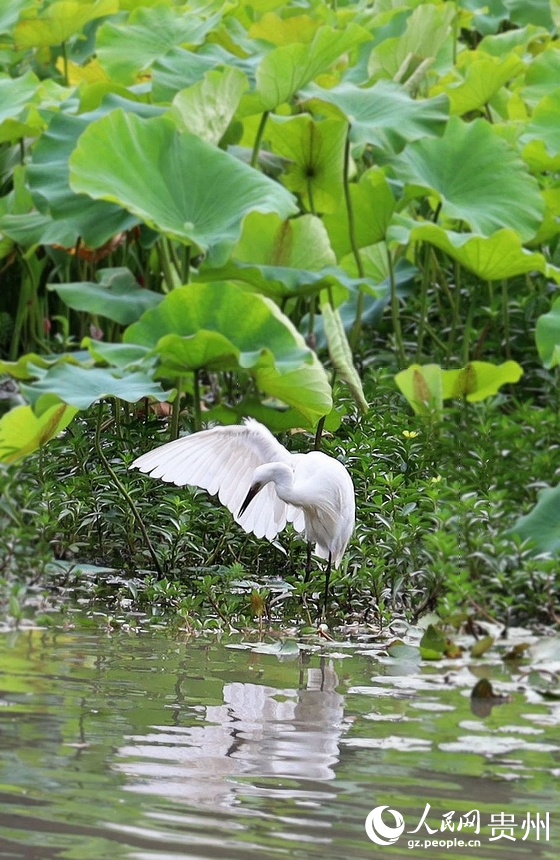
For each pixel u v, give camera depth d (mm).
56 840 4730
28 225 14492
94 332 15383
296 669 8164
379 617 9977
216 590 10289
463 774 5828
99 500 11383
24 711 6594
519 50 19141
